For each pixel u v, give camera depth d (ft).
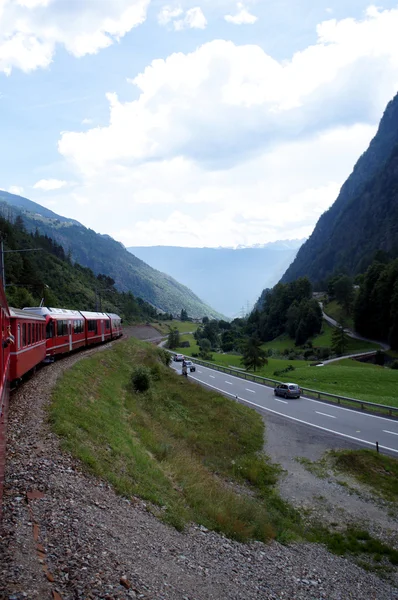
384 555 51.19
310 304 505.66
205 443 87.40
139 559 27.32
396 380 188.85
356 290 550.36
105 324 167.94
